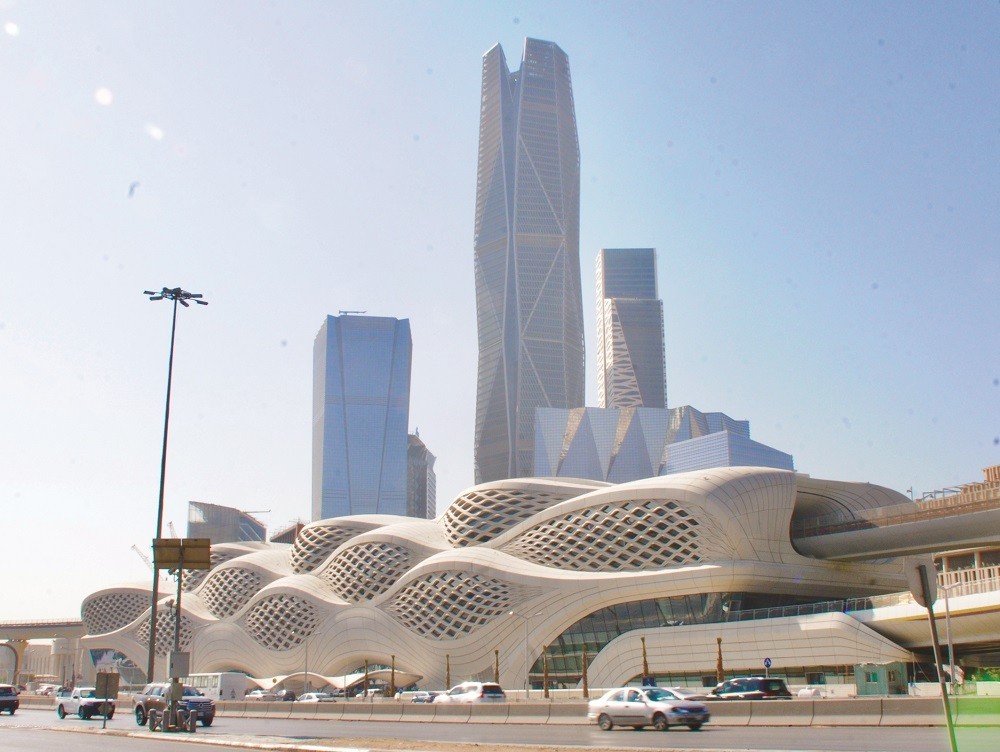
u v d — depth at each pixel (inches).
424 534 6107.3
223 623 6722.4
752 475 4566.9
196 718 2050.9
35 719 2847.0
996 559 5002.5
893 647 3469.5
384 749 1467.8
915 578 893.8
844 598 4778.5
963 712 1657.2
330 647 5880.9
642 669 4222.4
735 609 4355.3
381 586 5935.0
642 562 4682.6
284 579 6505.9
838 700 1814.7
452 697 3110.2
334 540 6889.8
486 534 5654.5
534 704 2335.1
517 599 4921.3
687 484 4581.7
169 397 2437.3
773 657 3811.5
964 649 3390.7
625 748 1331.2
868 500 4923.7
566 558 4992.6
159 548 2234.3
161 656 7249.0
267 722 2682.1
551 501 5595.5
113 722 2615.7
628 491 4793.3
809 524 5049.2
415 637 5349.4
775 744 1389.0
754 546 4446.4
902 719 1718.8
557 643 4820.4
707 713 1839.3
